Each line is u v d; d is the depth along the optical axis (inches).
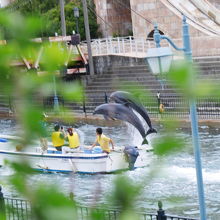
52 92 233.1
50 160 1920.5
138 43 3804.1
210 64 3038.9
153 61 836.6
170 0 3833.7
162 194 1519.4
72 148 1930.4
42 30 225.6
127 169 267.3
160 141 239.9
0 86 223.0
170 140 238.5
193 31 3558.1
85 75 3393.2
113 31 4175.7
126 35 4183.1
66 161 1889.8
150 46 3654.0
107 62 3420.3
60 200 221.1
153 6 3826.3
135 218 231.0
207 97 243.3
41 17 231.0
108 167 1850.4
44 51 227.3
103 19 4143.7
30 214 234.2
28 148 229.1
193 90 236.7
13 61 225.0
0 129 2787.9
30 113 225.8
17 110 226.7
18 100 226.2
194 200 1515.7
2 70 221.3
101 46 3526.1
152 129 1750.7
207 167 1829.5
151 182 244.4
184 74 230.8
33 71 231.5
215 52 3280.0
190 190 1562.5
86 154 1876.2
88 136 2608.3
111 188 237.9
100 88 3238.2
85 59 3390.7
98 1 4180.6
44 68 228.8
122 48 3484.3
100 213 241.0
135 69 3267.7
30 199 221.8
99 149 1924.2
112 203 233.0
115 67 3351.4
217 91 239.0
